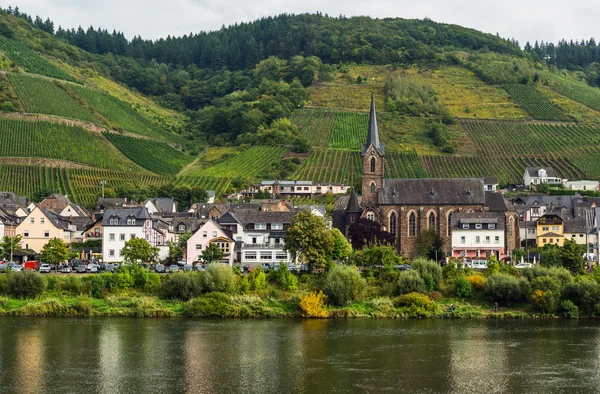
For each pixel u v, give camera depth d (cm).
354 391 11925
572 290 17862
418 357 13800
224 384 12188
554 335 15600
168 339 14825
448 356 13900
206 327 15925
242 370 12900
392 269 19112
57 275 18225
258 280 17950
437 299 18075
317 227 18962
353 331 15762
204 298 17200
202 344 14488
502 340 15138
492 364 13412
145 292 17812
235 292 17712
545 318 17425
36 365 13062
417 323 16750
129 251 19738
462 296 18200
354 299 17750
